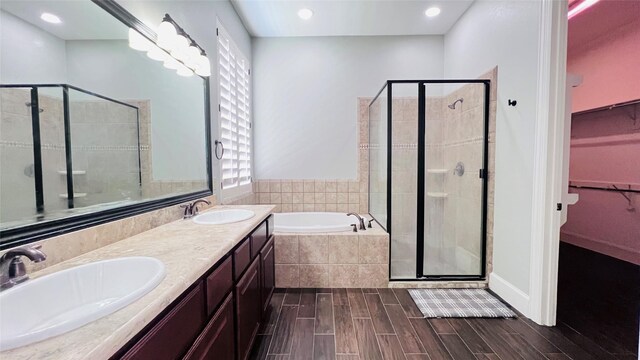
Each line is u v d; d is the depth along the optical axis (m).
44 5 1.01
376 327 1.96
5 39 0.88
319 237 2.62
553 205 1.90
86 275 0.91
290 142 3.60
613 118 3.18
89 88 1.22
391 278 2.71
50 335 0.54
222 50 2.57
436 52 3.52
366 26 3.26
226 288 1.24
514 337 1.83
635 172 2.98
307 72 3.56
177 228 1.52
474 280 2.64
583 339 1.79
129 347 0.63
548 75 1.85
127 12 1.44
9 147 0.88
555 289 1.93
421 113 2.96
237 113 2.96
